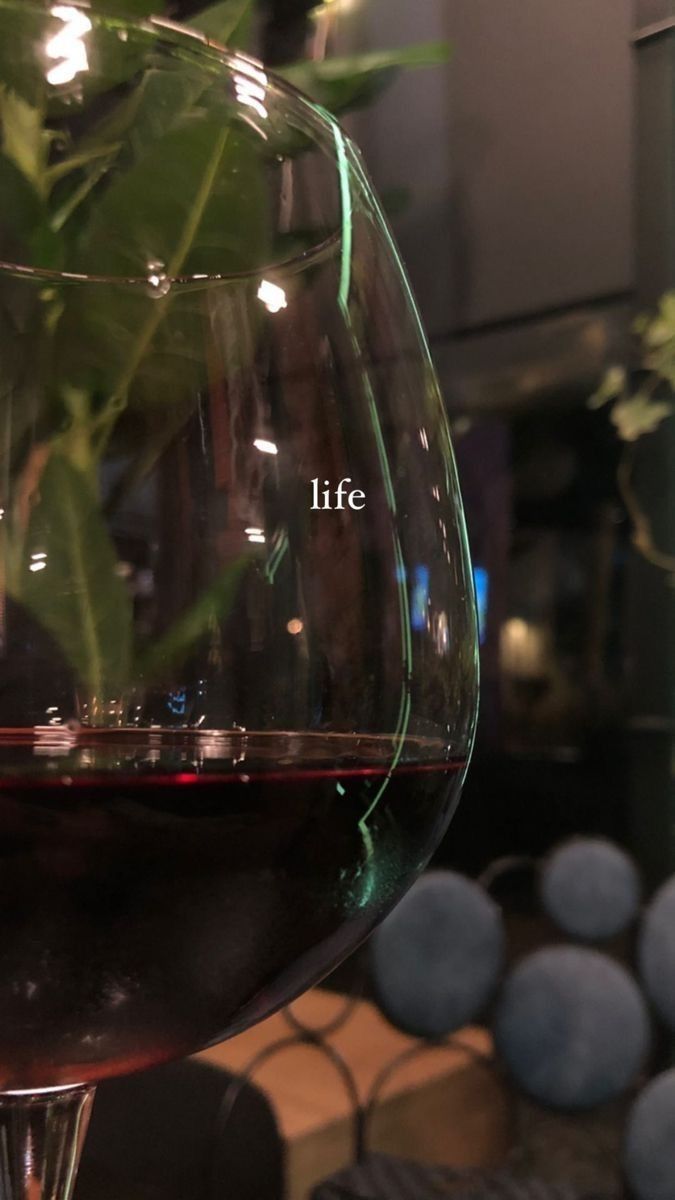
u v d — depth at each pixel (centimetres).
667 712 99
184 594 14
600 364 99
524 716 105
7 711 15
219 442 15
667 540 99
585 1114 74
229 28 28
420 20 90
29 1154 12
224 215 20
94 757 13
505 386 104
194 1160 39
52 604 15
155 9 21
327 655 14
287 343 15
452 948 76
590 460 104
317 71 46
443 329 99
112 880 10
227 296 15
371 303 16
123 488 15
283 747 14
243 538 14
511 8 91
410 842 13
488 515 107
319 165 16
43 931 10
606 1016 74
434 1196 62
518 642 105
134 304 16
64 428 16
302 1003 83
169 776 11
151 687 14
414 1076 76
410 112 95
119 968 10
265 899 11
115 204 20
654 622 100
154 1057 12
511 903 100
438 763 14
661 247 88
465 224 96
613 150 89
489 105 93
